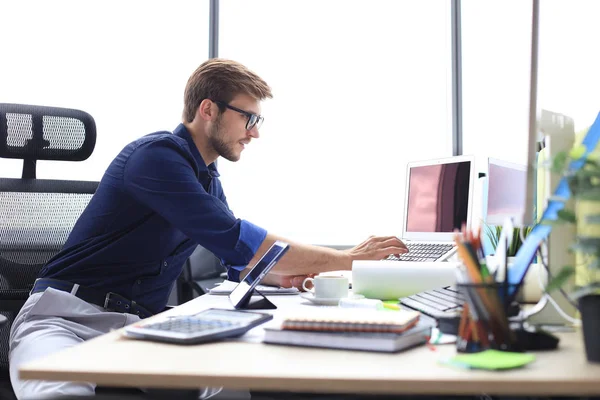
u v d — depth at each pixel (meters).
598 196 0.68
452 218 1.99
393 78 3.44
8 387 1.79
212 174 1.85
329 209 3.35
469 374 0.63
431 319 0.98
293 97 3.39
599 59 3.06
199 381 0.65
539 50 0.88
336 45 3.44
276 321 0.99
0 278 1.85
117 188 1.65
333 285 1.32
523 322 0.77
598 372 0.64
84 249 1.66
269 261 1.23
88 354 0.75
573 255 0.90
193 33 3.39
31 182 1.95
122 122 3.27
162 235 1.69
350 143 3.39
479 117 3.41
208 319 0.94
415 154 3.42
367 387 0.62
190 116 1.80
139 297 1.68
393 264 1.32
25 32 3.24
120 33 3.31
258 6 3.44
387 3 3.46
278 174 3.36
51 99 3.24
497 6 3.33
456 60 3.48
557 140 0.94
